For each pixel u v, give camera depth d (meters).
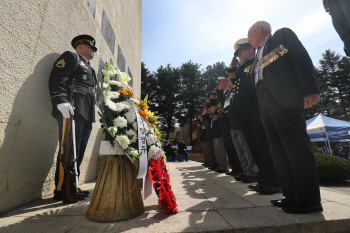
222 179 3.36
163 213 1.52
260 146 2.31
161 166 1.79
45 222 1.35
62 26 2.55
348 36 1.32
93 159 3.56
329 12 1.50
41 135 2.09
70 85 2.10
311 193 1.40
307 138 1.50
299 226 1.20
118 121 1.48
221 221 1.29
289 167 1.61
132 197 1.46
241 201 1.83
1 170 1.59
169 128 35.62
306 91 1.42
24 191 1.83
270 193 2.12
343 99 38.25
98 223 1.31
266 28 2.06
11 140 1.70
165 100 35.75
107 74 1.79
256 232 1.16
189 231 1.13
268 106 1.67
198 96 36.25
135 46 8.41
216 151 4.46
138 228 1.20
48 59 2.24
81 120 2.16
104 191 1.41
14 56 1.76
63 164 1.78
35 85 2.02
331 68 40.84
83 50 2.53
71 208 1.70
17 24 1.80
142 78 34.59
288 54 1.59
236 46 3.27
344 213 1.35
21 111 1.82
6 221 1.37
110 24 4.59
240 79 2.75
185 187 2.62
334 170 4.36
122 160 1.50
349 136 14.06
